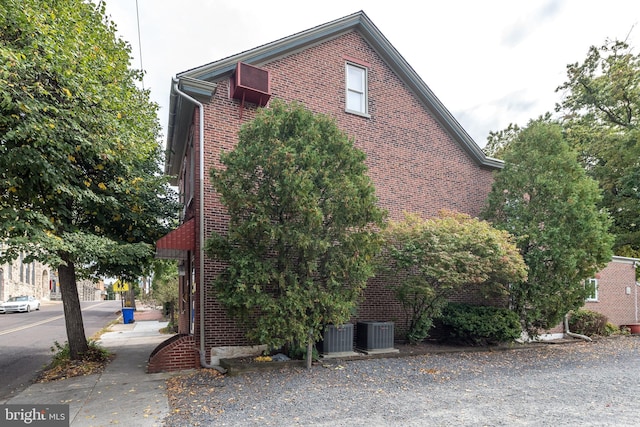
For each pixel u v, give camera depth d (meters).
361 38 12.19
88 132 6.93
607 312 17.08
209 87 9.31
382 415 5.28
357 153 8.37
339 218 7.91
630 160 20.44
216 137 9.50
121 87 9.66
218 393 6.46
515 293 11.66
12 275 42.66
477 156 13.84
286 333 7.54
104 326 20.34
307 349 8.20
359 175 8.23
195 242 9.09
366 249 8.11
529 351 10.99
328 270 7.97
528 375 7.88
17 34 6.34
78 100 6.95
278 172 7.54
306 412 5.41
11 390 7.52
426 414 5.32
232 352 8.86
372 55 12.31
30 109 5.70
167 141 12.41
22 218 6.15
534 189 11.94
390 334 9.95
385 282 11.32
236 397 6.19
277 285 8.05
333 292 7.96
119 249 8.85
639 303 18.53
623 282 17.94
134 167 10.11
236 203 7.62
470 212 13.56
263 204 7.57
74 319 9.80
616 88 22.50
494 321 10.76
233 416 5.29
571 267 11.02
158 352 8.63
